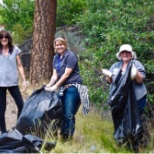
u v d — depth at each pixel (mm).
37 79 16906
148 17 11844
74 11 21625
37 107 9516
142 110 9453
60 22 21516
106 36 12031
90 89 12156
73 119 9680
